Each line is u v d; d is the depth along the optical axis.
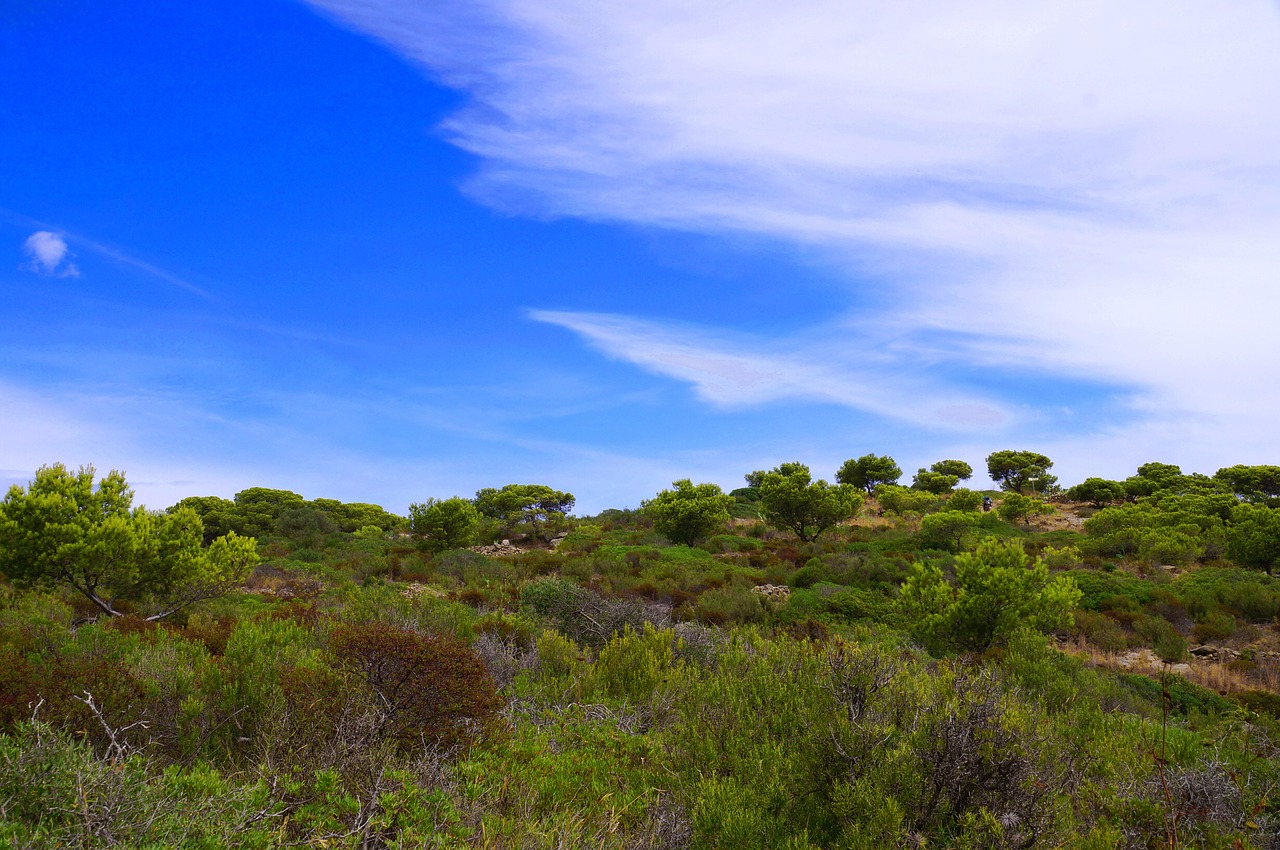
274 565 22.44
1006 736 5.04
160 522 13.44
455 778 5.11
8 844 2.84
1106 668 15.64
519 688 8.56
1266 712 11.44
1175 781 5.84
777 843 4.62
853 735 5.35
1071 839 4.66
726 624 18.20
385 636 6.09
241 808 3.74
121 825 3.18
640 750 6.72
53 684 5.09
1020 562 15.54
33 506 12.02
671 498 35.97
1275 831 5.34
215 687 6.13
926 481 56.84
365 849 3.84
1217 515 39.72
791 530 39.03
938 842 4.82
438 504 29.28
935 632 14.34
